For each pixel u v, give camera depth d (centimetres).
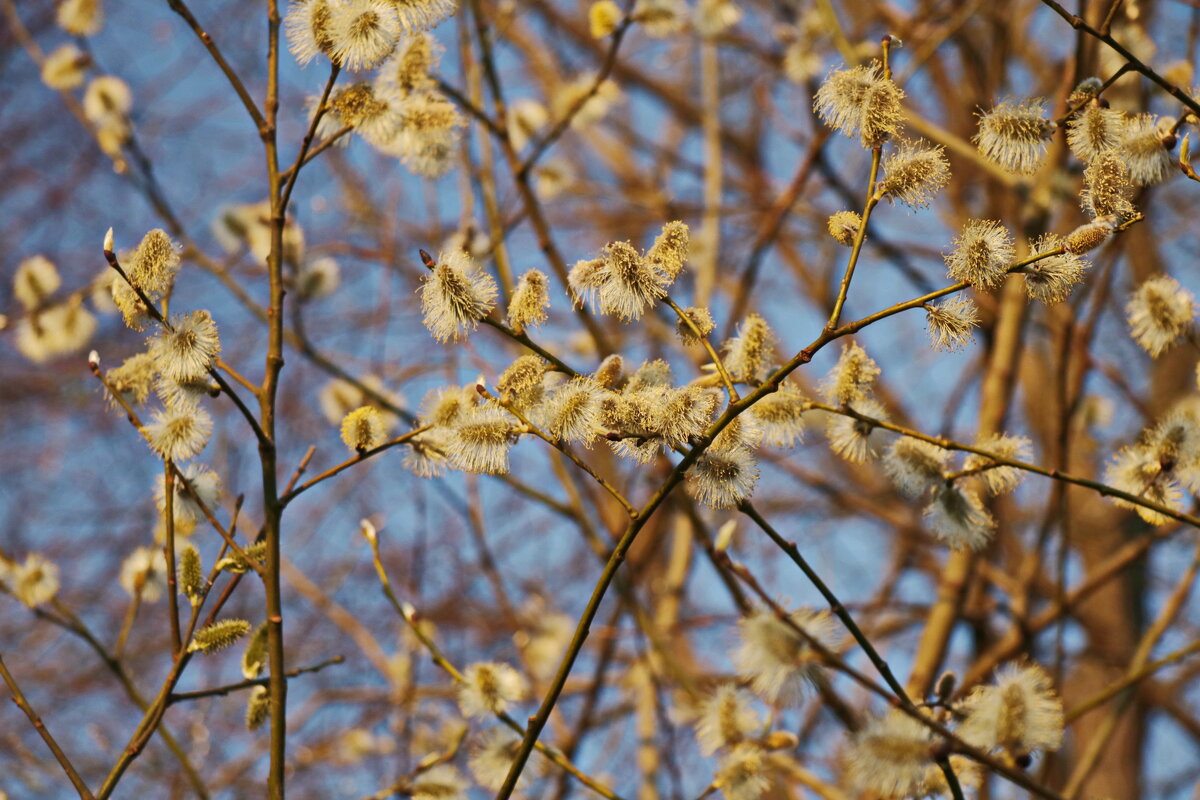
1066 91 418
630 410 230
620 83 940
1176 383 756
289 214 473
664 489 231
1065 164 484
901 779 204
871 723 210
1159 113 440
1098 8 412
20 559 829
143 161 482
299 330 470
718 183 635
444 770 321
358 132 304
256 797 599
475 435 240
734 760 278
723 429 236
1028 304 517
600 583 234
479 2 501
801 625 213
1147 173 245
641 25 459
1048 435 762
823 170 604
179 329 256
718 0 623
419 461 268
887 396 821
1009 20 651
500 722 313
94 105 483
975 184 743
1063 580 435
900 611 759
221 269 484
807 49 590
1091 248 224
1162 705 783
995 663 504
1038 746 221
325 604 571
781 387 254
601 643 679
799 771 431
